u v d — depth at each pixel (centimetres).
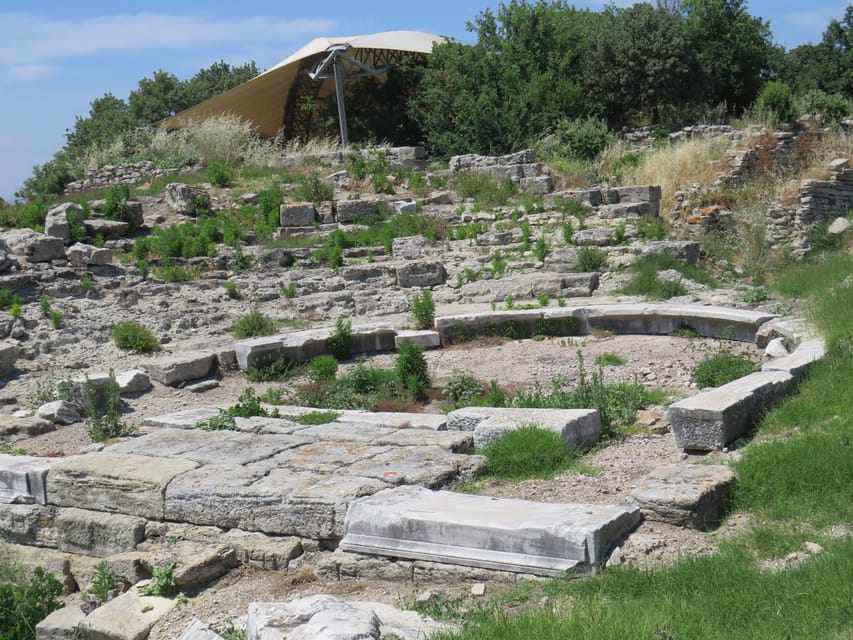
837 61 4634
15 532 847
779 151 2638
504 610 532
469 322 1530
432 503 649
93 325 1580
